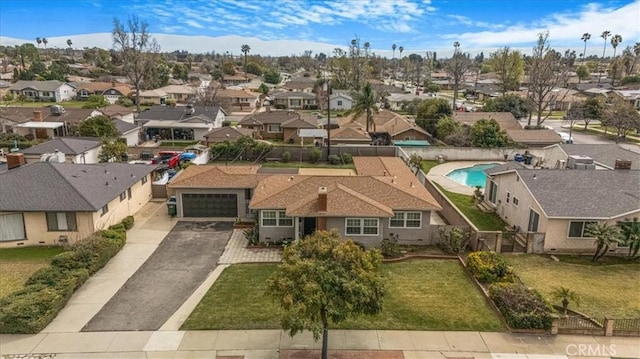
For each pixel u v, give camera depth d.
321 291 13.88
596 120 84.50
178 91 106.69
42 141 53.50
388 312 18.77
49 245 26.25
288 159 50.12
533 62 80.00
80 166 31.09
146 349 16.12
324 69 183.62
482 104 104.62
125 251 25.55
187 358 15.62
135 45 84.88
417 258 24.95
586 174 28.73
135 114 73.00
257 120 65.56
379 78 157.62
